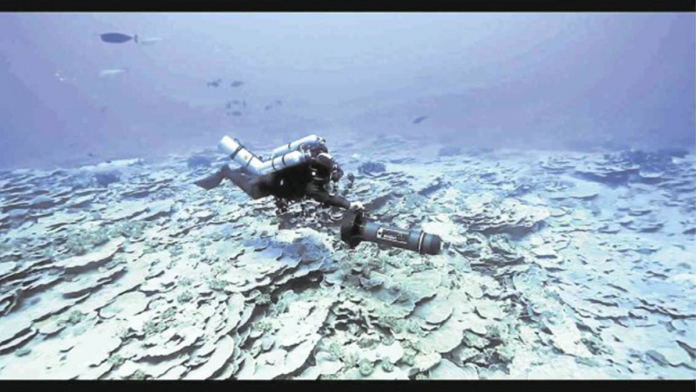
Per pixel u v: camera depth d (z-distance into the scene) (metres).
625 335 5.15
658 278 6.60
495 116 55.81
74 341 4.17
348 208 4.65
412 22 134.50
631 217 9.39
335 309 4.97
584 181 12.41
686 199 10.41
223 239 6.74
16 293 4.94
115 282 5.36
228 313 4.62
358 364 4.14
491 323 5.05
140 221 7.53
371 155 20.45
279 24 138.25
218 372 3.82
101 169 14.86
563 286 6.24
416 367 4.16
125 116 78.25
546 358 4.66
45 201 9.10
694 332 5.13
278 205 5.53
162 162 17.95
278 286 5.29
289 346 4.26
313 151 4.66
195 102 95.38
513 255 6.98
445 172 13.70
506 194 10.63
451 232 7.67
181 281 5.30
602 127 37.00
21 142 43.72
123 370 3.79
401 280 5.60
